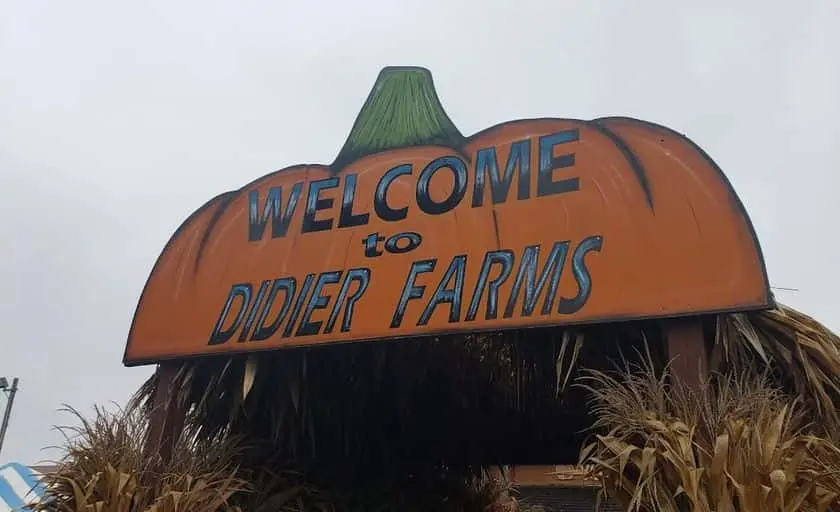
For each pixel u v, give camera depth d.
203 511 3.85
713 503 2.82
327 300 4.17
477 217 3.96
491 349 5.31
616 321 3.43
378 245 4.16
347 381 5.18
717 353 3.33
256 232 4.55
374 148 4.42
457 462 6.96
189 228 4.75
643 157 3.67
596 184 3.73
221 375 4.30
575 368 4.67
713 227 3.42
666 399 3.23
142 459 4.01
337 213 4.36
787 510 2.73
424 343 5.11
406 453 6.38
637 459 3.03
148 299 4.66
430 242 4.03
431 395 5.75
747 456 2.85
